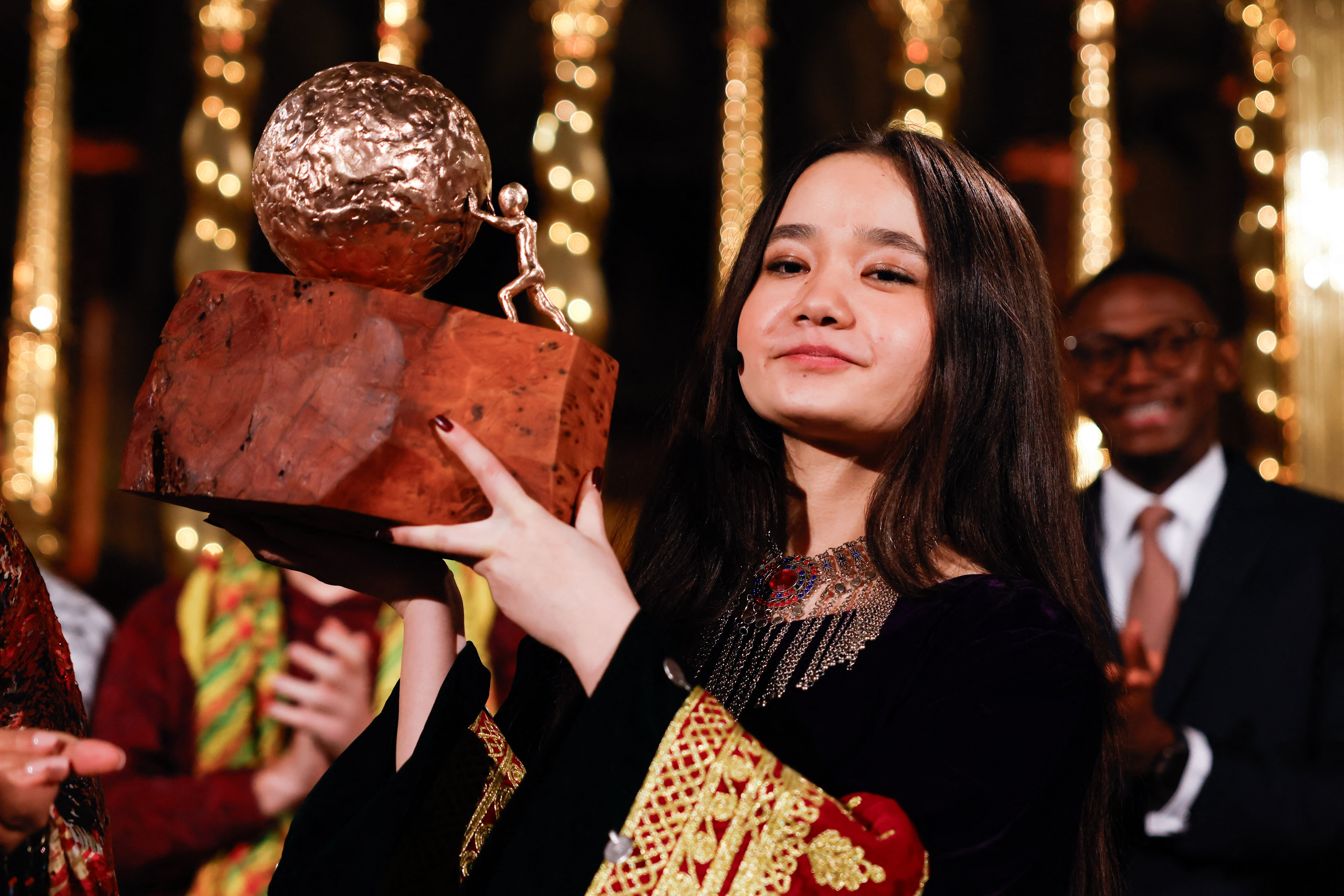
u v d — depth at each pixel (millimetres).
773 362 1473
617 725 1150
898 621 1405
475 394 1175
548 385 1191
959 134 5211
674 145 6934
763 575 1559
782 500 1608
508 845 1171
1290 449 4918
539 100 6621
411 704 1398
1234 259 5547
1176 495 3014
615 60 6711
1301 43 5035
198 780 2426
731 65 5352
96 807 1285
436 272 1282
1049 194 6000
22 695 1222
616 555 1791
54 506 5699
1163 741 2492
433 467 1156
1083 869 1495
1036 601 1363
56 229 5703
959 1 5367
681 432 1705
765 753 1170
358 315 1159
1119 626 2555
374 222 1210
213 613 2643
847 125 6262
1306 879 2582
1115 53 5605
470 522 1179
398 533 1161
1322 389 4918
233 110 5449
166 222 6535
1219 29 5848
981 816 1198
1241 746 2668
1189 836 2521
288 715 2398
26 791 1055
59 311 5715
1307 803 2521
